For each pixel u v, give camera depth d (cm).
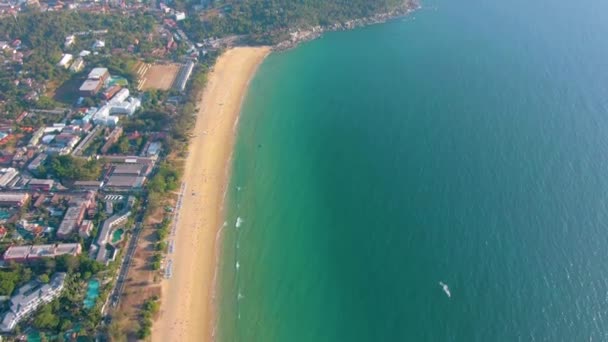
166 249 14700
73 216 15138
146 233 15125
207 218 16025
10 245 14175
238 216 16212
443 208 15888
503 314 12456
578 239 14288
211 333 12538
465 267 13800
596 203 15462
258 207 16625
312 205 16688
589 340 11669
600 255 13738
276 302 13400
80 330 11900
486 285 13225
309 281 13988
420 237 14938
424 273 13788
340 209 16388
